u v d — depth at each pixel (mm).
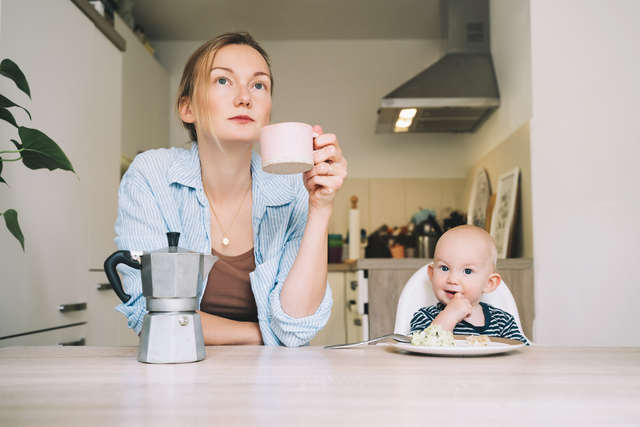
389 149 3410
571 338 1985
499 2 2553
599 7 2055
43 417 425
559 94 2049
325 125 3455
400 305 1357
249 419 418
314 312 989
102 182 2207
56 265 1781
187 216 1110
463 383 559
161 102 3314
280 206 1155
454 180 3363
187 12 3127
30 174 1631
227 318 1150
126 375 610
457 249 1317
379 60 3498
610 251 1995
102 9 2342
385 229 3242
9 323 1501
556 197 2029
